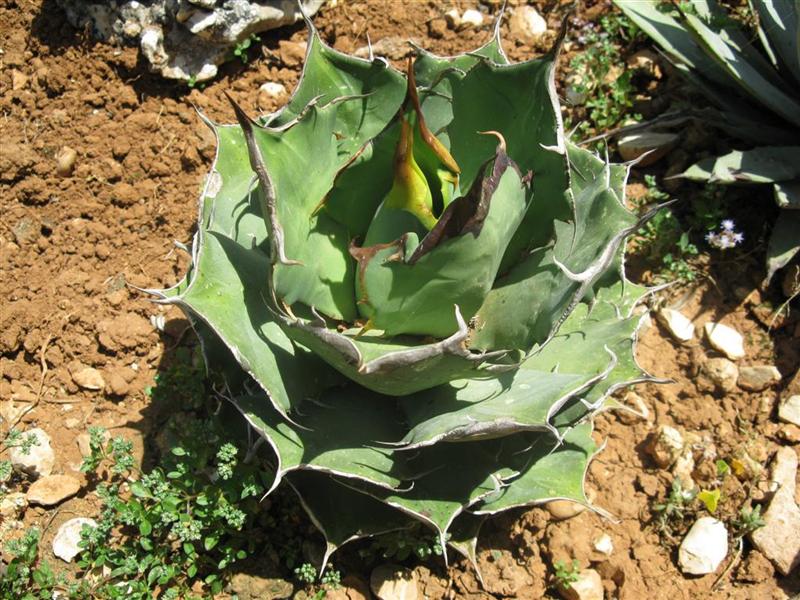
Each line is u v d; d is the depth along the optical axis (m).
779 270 0.94
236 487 0.78
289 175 0.68
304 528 0.82
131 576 0.80
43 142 0.97
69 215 0.95
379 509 0.74
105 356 0.89
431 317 0.69
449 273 0.66
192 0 0.95
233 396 0.73
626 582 0.81
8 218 0.94
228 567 0.80
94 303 0.91
